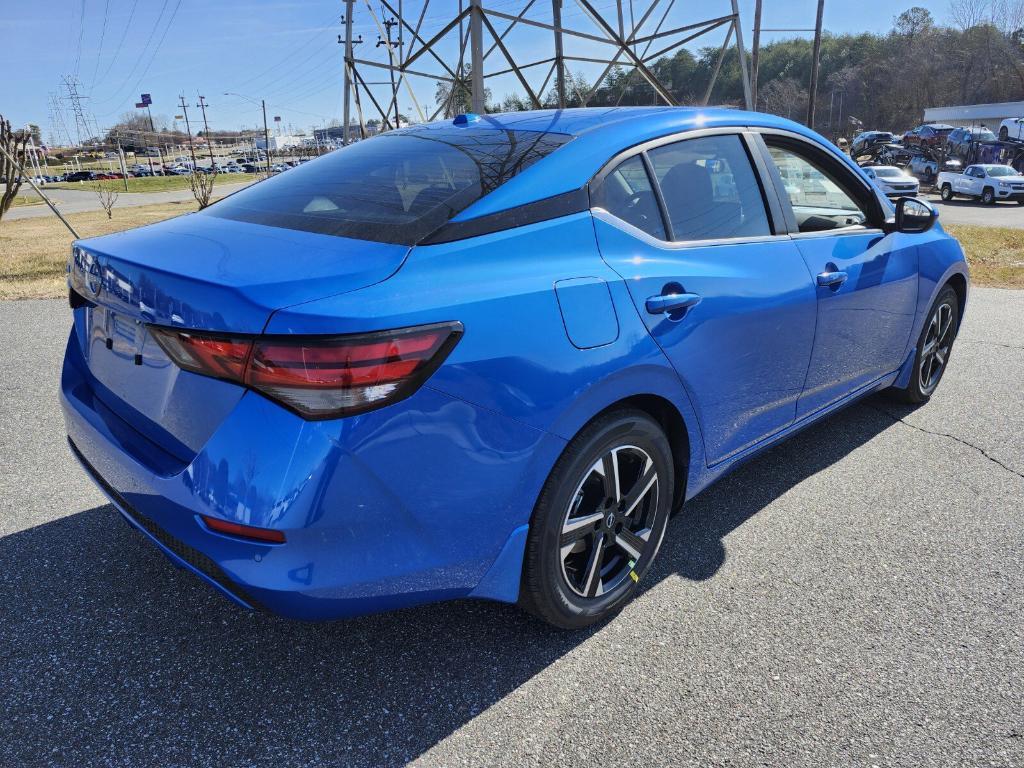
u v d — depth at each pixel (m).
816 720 1.95
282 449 1.62
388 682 2.10
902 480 3.36
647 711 1.99
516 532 1.98
